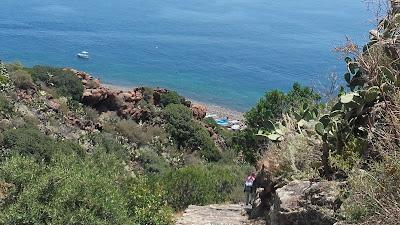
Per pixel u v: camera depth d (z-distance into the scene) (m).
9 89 29.00
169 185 15.09
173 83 76.19
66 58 88.44
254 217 7.80
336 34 118.69
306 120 7.38
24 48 93.50
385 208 3.94
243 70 84.06
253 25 137.25
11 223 8.71
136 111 34.78
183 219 9.52
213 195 15.44
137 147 30.83
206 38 117.31
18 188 9.35
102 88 34.53
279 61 89.69
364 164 5.31
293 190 5.66
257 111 23.80
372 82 5.73
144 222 11.88
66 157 11.18
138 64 87.25
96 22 130.88
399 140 4.59
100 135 29.06
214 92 71.69
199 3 183.75
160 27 129.75
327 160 5.94
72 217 8.87
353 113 5.94
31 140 21.38
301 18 147.62
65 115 30.11
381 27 6.36
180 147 33.41
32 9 144.38
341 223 4.52
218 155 33.75
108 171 12.30
